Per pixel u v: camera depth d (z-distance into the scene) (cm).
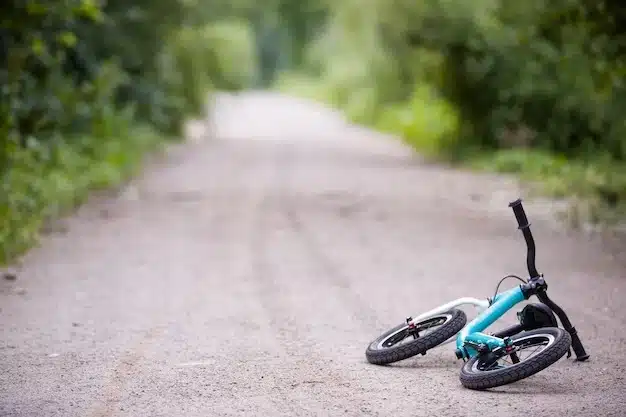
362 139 6825
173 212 2930
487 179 3866
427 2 4809
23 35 3178
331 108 11644
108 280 1920
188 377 1248
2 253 2098
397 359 1278
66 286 1861
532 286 1240
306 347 1405
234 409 1109
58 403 1139
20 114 3238
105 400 1150
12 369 1291
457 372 1266
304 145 6125
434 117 6016
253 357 1348
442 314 1317
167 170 4284
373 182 3819
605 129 4284
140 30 5112
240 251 2267
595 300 1712
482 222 2734
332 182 3819
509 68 4584
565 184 3328
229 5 8112
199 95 7988
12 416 1091
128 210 2959
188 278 1947
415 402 1129
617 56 2995
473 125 4900
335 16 9881
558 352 1131
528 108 4516
